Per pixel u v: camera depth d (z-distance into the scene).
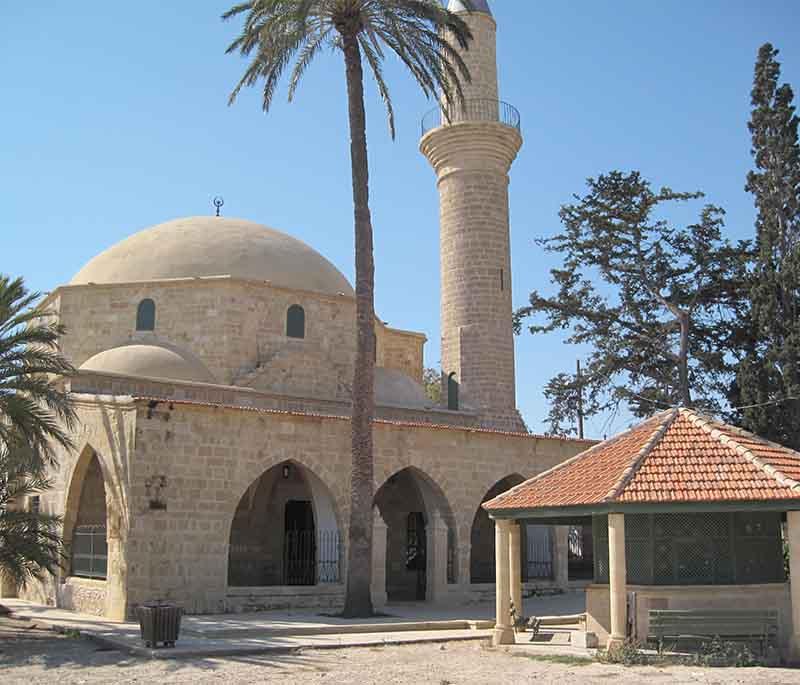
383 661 15.55
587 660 15.17
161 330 31.25
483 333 33.44
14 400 20.16
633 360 43.44
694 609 15.74
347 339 33.47
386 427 26.84
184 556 22.22
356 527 22.25
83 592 23.56
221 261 32.44
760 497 14.73
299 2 22.44
